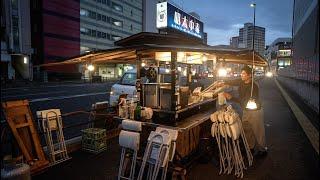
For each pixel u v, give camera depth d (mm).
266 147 7047
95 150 6340
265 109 14625
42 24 41750
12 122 4957
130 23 66562
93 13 53531
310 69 15656
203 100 6422
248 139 6305
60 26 45000
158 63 5637
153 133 4328
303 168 5652
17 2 37938
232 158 5473
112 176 5098
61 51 45438
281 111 13844
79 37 49781
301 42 27516
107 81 46281
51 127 5758
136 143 4371
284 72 42500
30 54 40312
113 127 8094
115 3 60344
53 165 5555
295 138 8125
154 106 5227
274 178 5137
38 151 5332
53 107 13945
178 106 4992
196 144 5891
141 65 5816
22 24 39250
